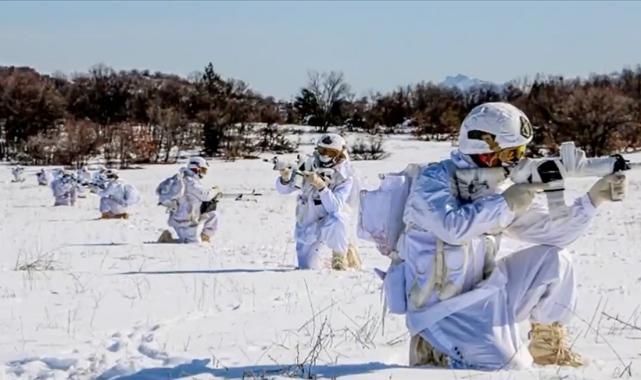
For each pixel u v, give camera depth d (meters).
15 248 19.39
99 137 78.50
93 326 9.28
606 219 27.81
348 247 15.52
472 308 6.46
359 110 112.44
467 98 120.94
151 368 6.90
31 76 111.25
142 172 64.81
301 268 15.45
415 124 103.69
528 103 77.94
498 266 6.61
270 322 9.27
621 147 69.94
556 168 6.33
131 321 9.57
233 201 38.03
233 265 15.90
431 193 6.42
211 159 77.19
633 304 10.56
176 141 83.62
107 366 7.09
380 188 6.82
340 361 7.12
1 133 89.12
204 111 90.56
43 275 13.92
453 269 6.45
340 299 11.12
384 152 74.38
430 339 6.55
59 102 98.81
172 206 21.33
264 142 84.94
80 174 39.25
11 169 68.38
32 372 7.03
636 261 16.52
